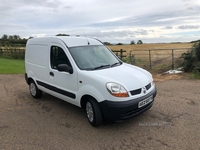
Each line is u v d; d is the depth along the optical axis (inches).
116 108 134.7
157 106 194.7
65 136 141.3
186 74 354.6
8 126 160.1
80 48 179.3
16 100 231.3
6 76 395.9
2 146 129.8
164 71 406.6
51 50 191.0
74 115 181.0
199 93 236.8
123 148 124.3
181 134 138.8
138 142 130.8
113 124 158.6
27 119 173.9
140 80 151.3
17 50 948.0
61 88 180.4
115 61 189.5
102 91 139.9
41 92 233.1
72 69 164.4
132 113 142.8
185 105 195.9
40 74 212.4
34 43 222.4
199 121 158.7
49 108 201.6
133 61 500.1
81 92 156.3
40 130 151.8
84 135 142.0
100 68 165.8
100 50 192.1
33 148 126.6
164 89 261.3
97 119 147.9
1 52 993.5
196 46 386.9
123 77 148.3
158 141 131.0
